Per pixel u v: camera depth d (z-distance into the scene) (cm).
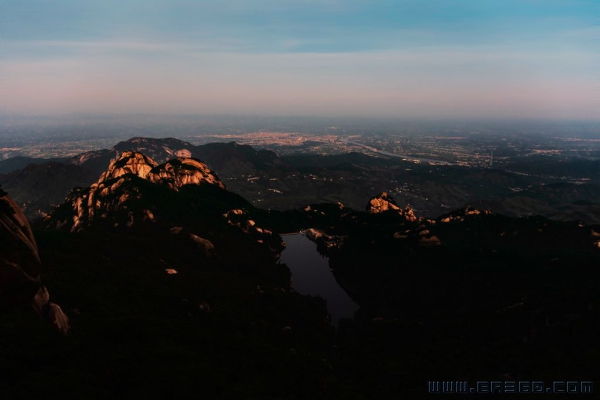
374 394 8831
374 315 15650
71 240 16188
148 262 15888
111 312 10081
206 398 7138
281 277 19688
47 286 10594
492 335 11875
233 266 19288
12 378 6481
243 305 13688
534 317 12338
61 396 6197
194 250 19700
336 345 13225
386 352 11919
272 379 8556
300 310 15125
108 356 7656
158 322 9869
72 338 7856
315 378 9138
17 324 7775
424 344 12175
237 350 9656
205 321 11312
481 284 16900
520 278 16650
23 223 5256
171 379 7362
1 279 4844
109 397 6600
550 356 9731
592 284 13950
